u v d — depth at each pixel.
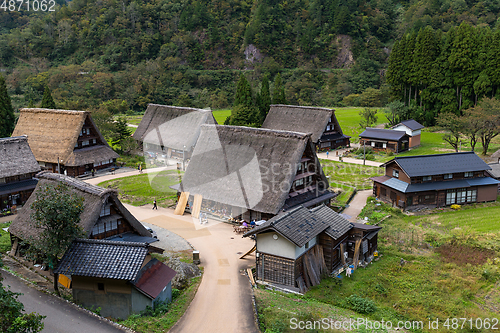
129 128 75.69
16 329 14.77
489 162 46.03
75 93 102.25
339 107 107.19
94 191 24.66
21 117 51.31
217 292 22.50
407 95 84.12
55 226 20.48
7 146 37.78
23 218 26.45
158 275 21.05
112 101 100.06
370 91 107.75
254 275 25.48
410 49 80.12
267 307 20.75
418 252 29.31
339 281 24.83
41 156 47.72
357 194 42.78
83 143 49.47
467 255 28.20
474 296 23.62
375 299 23.20
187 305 20.95
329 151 62.34
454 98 75.75
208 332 18.33
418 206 38.25
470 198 39.66
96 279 19.89
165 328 18.52
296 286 24.09
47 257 21.56
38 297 20.36
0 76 56.06
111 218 25.39
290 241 23.17
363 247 27.36
